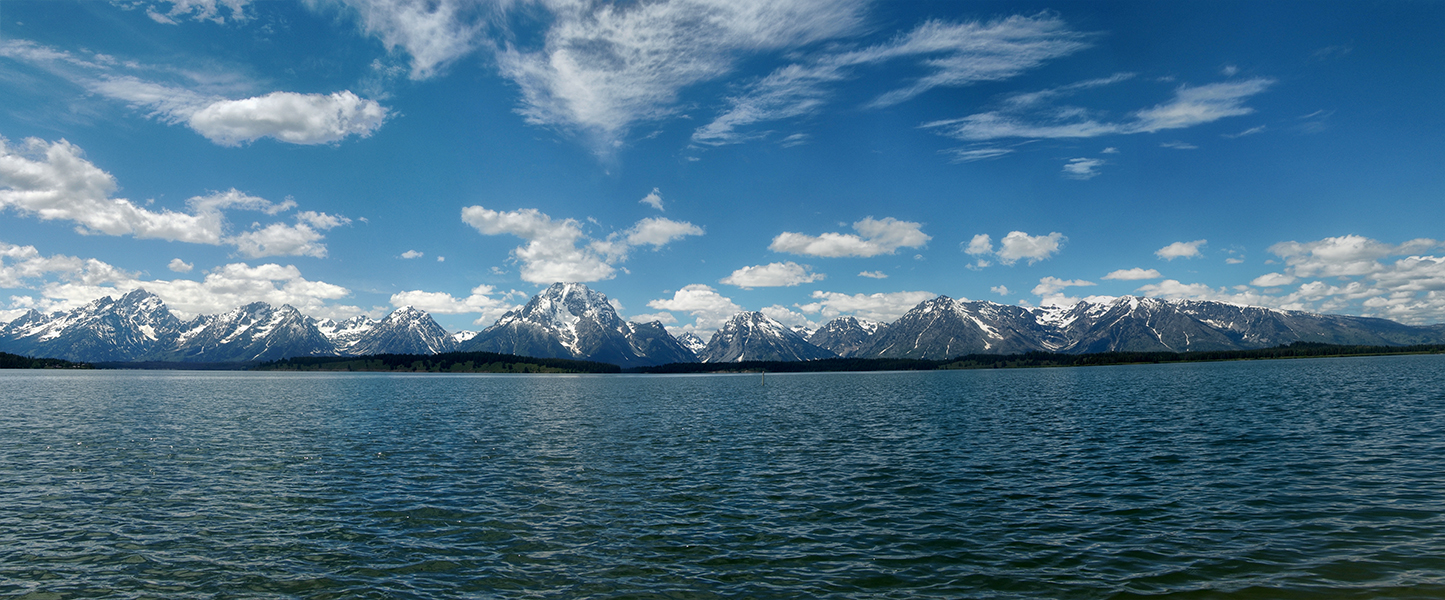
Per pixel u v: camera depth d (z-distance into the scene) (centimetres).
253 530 3125
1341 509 3158
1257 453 4772
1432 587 2214
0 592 2394
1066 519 3153
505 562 2683
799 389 18425
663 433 6912
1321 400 8969
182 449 5619
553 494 3856
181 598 2350
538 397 14488
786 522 3209
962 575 2461
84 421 7944
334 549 2852
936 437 6269
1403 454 4512
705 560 2680
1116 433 6219
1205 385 14412
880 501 3597
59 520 3281
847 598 2270
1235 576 2370
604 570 2581
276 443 6031
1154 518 3120
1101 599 2211
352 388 19088
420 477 4384
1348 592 2202
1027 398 11906
